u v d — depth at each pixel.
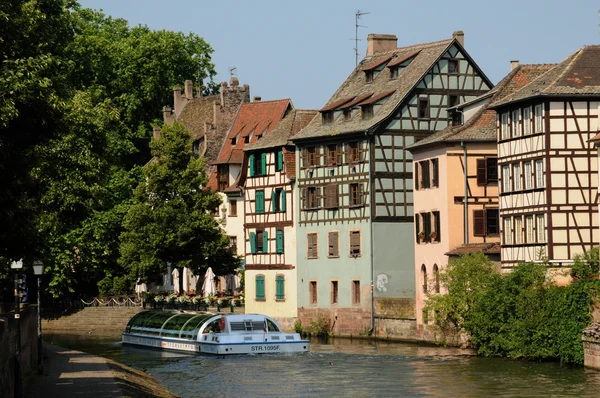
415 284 78.88
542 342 57.78
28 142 35.16
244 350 67.06
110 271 98.69
